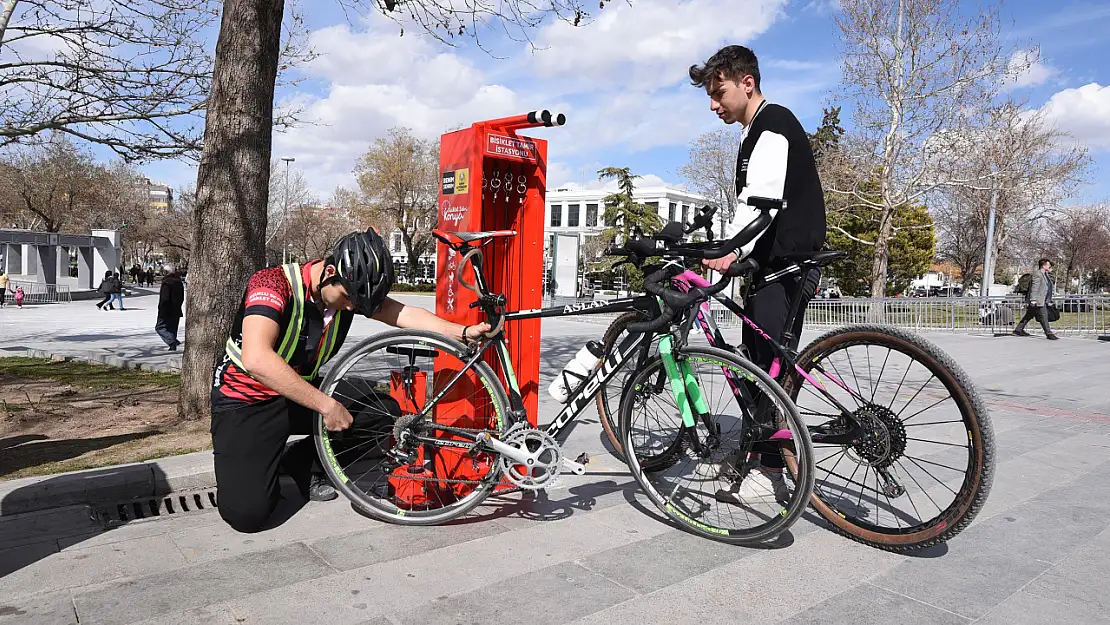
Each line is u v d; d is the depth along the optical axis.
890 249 33.84
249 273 4.88
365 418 3.17
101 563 2.55
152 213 62.44
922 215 35.62
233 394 2.79
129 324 15.91
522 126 3.03
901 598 2.38
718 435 3.00
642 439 3.12
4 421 4.93
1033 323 17.58
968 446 2.57
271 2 4.71
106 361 8.65
